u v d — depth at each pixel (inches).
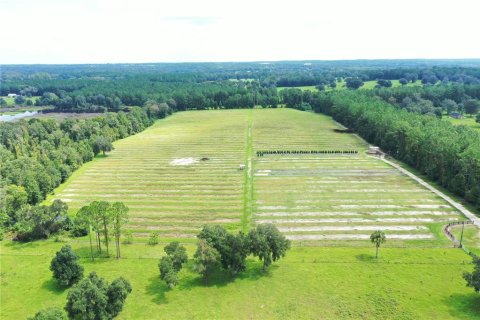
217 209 2970.0
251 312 1726.1
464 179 3085.6
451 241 2400.3
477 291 1781.5
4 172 3312.0
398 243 2378.2
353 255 2225.6
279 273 2037.4
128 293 1759.4
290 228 2618.1
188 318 1686.8
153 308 1755.7
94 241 2480.3
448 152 3316.9
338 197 3154.5
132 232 2610.7
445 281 1941.4
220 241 1978.3
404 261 2143.2
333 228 2608.3
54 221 2588.6
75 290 1609.3
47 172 3462.1
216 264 1995.6
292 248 2330.2
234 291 1884.8
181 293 1871.3
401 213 2832.2
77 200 3211.1
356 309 1733.5
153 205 3075.8
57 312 1498.5
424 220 2709.2
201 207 3014.3
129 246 2405.3
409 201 3053.6
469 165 3058.6
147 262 2188.7
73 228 2568.9
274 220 2748.5
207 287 1921.8
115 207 2190.0
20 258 2244.1
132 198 3238.2
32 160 3737.7
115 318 1686.8
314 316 1694.1
